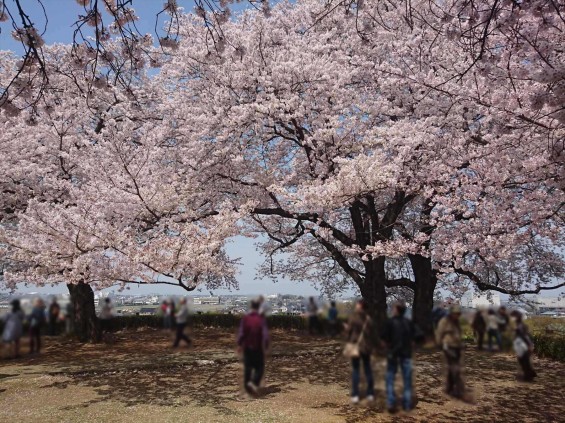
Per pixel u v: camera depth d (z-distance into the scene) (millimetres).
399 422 6352
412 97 11188
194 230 9430
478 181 8703
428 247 11195
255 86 11930
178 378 9734
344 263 12625
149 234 10992
